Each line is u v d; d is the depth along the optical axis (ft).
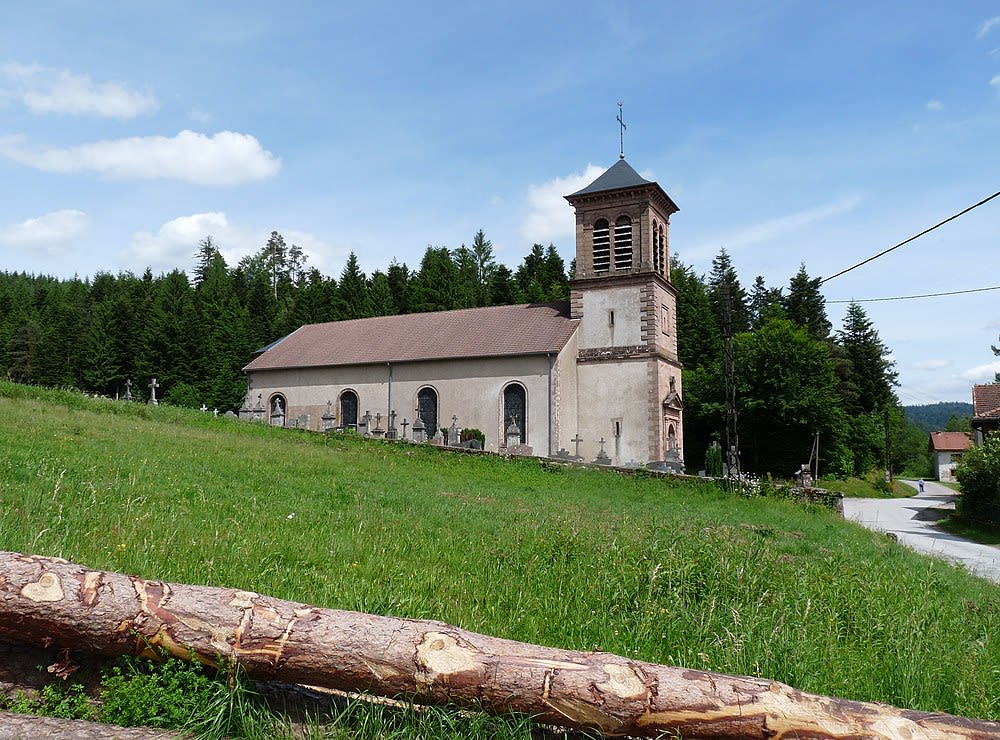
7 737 13.07
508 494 65.36
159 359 233.76
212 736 13.84
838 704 13.85
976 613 29.76
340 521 37.22
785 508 81.41
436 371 123.24
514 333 124.26
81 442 54.08
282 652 14.42
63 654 15.14
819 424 193.77
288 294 335.47
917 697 18.65
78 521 27.84
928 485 251.60
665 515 60.34
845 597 27.84
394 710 14.65
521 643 15.02
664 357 118.83
